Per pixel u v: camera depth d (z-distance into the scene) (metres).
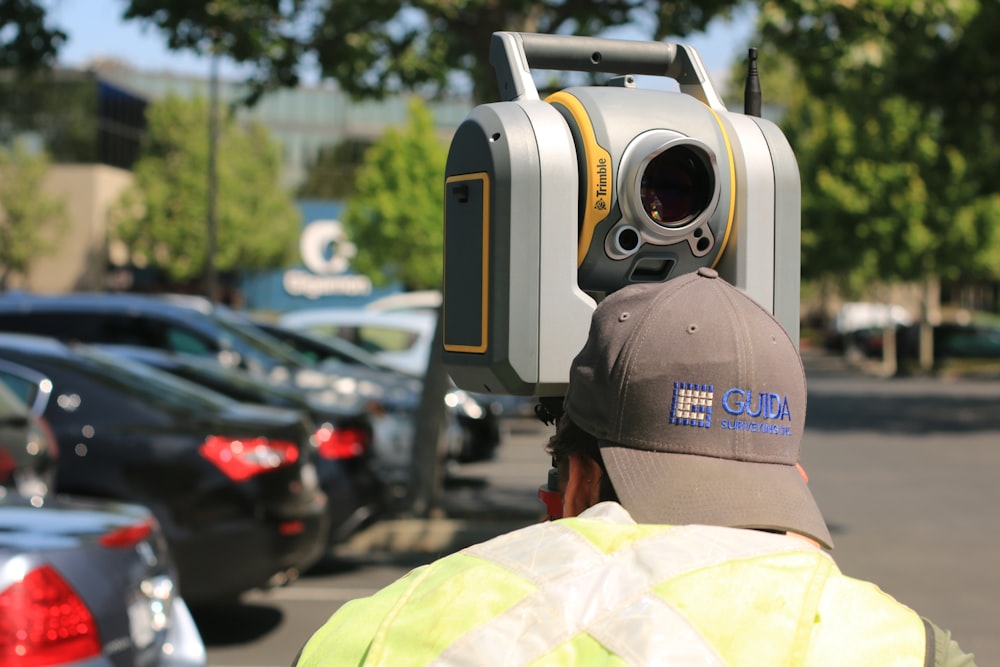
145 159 61.28
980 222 41.66
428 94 12.42
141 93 66.69
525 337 2.01
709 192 2.07
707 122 2.10
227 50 10.75
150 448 7.06
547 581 1.28
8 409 6.37
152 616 4.59
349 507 8.97
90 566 4.25
